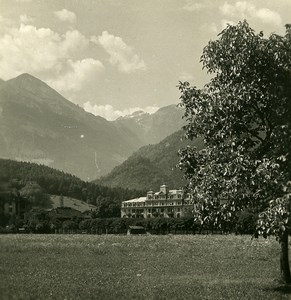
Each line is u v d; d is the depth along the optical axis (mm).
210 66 25203
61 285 24422
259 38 23781
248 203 22000
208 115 24219
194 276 30141
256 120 25547
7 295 20156
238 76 23734
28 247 54812
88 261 40281
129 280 27516
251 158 23578
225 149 23828
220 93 24547
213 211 22969
